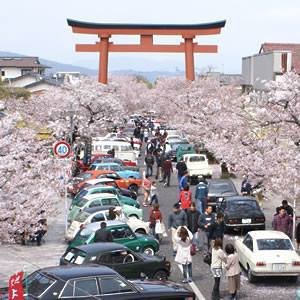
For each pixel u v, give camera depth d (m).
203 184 35.19
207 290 22.69
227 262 21.25
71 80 73.25
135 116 127.94
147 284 18.05
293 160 31.34
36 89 103.19
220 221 26.47
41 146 33.16
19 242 29.17
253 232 25.05
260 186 37.69
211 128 60.59
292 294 22.28
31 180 25.80
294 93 31.83
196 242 28.20
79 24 91.00
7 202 23.81
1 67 127.12
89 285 16.55
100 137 69.81
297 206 35.59
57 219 36.66
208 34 92.31
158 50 93.81
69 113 55.19
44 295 16.08
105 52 92.00
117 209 30.30
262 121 34.06
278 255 23.30
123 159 60.88
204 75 123.25
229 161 39.53
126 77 147.00
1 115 44.44
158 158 54.62
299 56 69.00
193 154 54.75
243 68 92.62
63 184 32.09
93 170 47.00
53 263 26.14
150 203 39.84
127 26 91.81
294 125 33.78
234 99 68.69
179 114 82.25
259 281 23.98
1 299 16.14
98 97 65.81
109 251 20.81
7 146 24.50
